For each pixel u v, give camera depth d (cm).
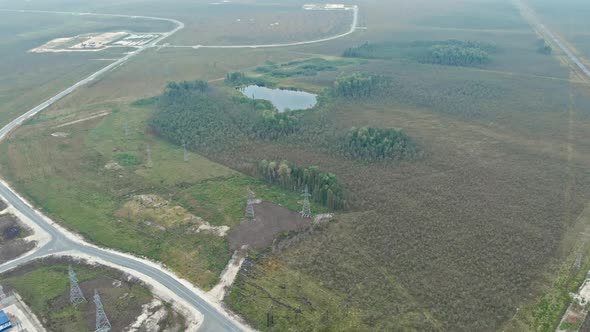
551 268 10769
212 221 13025
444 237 11875
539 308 9662
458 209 13062
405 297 10006
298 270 10969
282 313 9762
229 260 11450
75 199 14325
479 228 12200
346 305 9838
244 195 14300
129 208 13788
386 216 12850
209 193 14488
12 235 12569
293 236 12212
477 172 15112
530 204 13238
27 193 14712
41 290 10644
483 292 10062
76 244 12212
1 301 10312
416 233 12062
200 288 10600
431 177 14888
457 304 9750
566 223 12362
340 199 13338
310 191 14212
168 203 14000
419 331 9162
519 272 10644
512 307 9688
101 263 11444
